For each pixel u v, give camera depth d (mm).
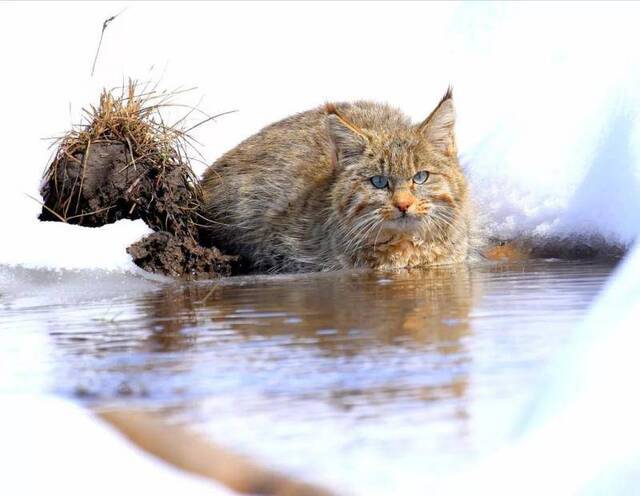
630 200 18656
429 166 19078
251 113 23594
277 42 26203
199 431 9352
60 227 18547
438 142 19406
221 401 10078
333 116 19406
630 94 19750
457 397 9812
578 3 23578
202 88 24078
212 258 19031
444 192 19125
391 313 13680
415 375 10531
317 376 10703
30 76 22891
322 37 26438
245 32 26203
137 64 24375
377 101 23219
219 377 10883
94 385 10883
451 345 11633
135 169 19094
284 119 21906
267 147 21062
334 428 9211
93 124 19453
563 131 20406
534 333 11953
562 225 19344
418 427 9125
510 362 10773
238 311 14438
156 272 18453
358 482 8336
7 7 25625
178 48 25375
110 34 25344
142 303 15617
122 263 18031
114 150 19188
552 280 15969
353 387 10258
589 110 20312
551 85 21594
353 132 19219
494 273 17344
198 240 19828
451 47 25359
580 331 11375
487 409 9430
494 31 24750
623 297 12047
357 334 12453
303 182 20281
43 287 17203
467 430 9039
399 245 19062
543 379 9844
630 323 10828
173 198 19344
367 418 9391
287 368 11070
